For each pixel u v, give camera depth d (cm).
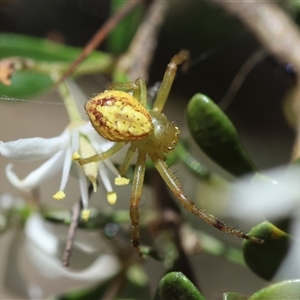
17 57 7
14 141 6
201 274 8
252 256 6
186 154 7
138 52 8
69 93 7
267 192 6
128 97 6
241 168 6
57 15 10
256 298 6
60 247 7
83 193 6
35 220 7
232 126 6
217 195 7
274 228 6
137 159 7
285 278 6
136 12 8
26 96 7
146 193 7
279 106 10
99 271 7
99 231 7
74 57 8
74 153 6
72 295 7
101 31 7
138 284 7
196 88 10
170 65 7
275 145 10
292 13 8
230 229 7
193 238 7
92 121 6
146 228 7
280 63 7
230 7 8
